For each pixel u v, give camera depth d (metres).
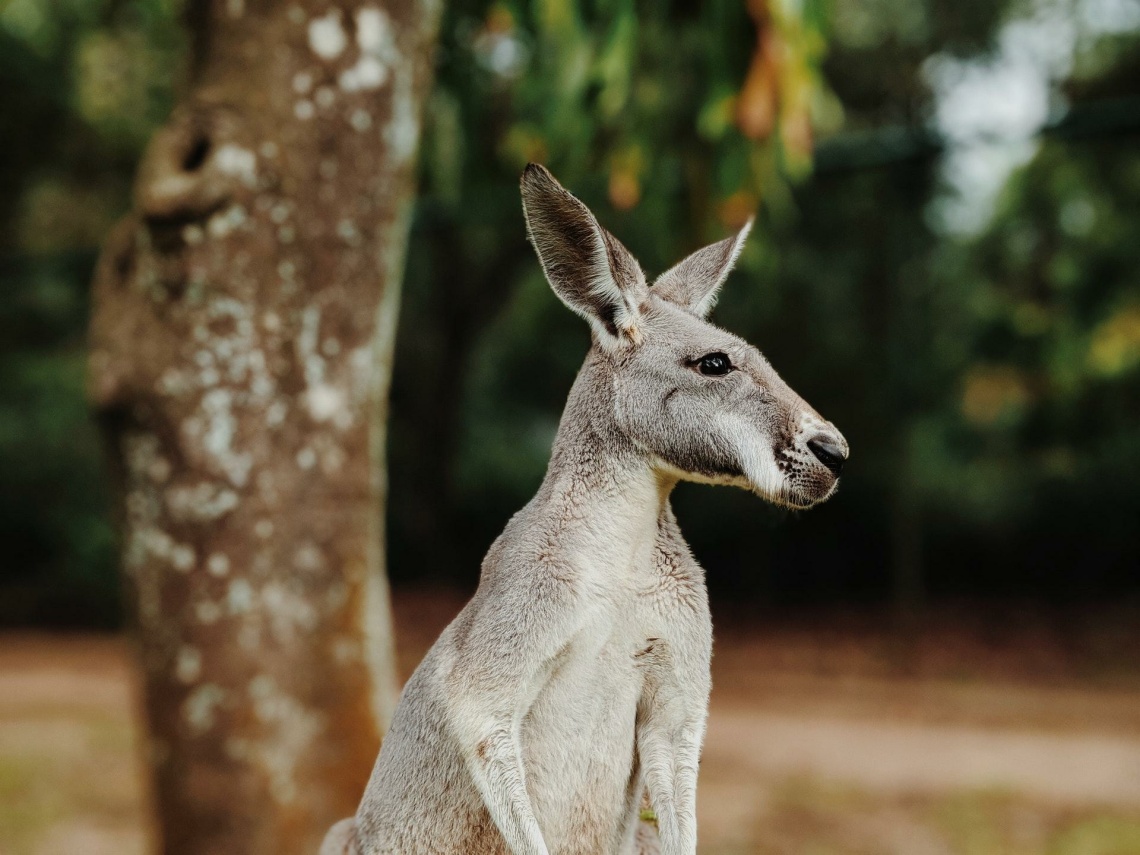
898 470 17.08
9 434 19.89
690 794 2.66
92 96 18.16
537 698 2.68
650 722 2.75
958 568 21.08
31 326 20.62
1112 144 17.73
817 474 2.71
